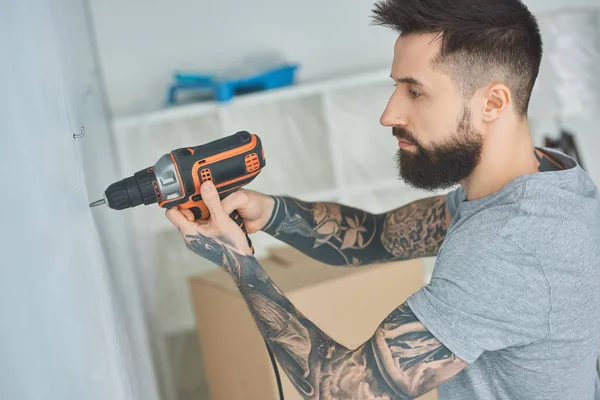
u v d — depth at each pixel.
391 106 1.01
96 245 0.85
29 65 0.58
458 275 0.92
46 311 0.52
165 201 0.99
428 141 1.00
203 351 2.09
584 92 2.58
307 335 0.99
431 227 1.26
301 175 2.73
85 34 1.58
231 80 2.48
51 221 0.57
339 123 2.78
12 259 0.46
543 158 1.07
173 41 2.67
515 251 0.91
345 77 2.55
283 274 1.83
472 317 0.91
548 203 0.94
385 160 2.82
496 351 1.00
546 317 0.92
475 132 0.98
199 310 2.03
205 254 1.03
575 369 0.99
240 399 1.90
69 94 0.89
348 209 1.30
